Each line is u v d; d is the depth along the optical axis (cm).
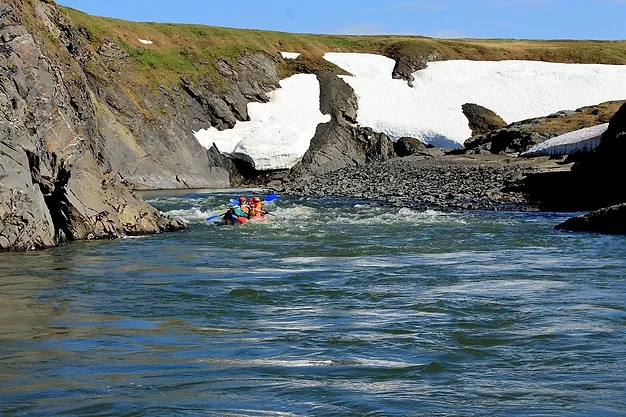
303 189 5459
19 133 2559
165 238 2792
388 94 8156
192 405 895
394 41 9481
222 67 7681
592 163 4244
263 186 6706
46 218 2586
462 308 1454
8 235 2448
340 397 922
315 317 1413
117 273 1988
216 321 1395
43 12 5716
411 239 2716
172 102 7050
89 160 2880
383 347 1170
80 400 916
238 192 5766
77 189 2756
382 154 7375
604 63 9619
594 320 1330
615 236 2656
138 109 6625
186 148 6756
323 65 8369
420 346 1173
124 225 2864
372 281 1809
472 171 5325
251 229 3084
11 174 2497
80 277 1922
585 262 2062
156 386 974
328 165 7075
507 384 975
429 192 4634
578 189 4188
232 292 1675
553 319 1345
